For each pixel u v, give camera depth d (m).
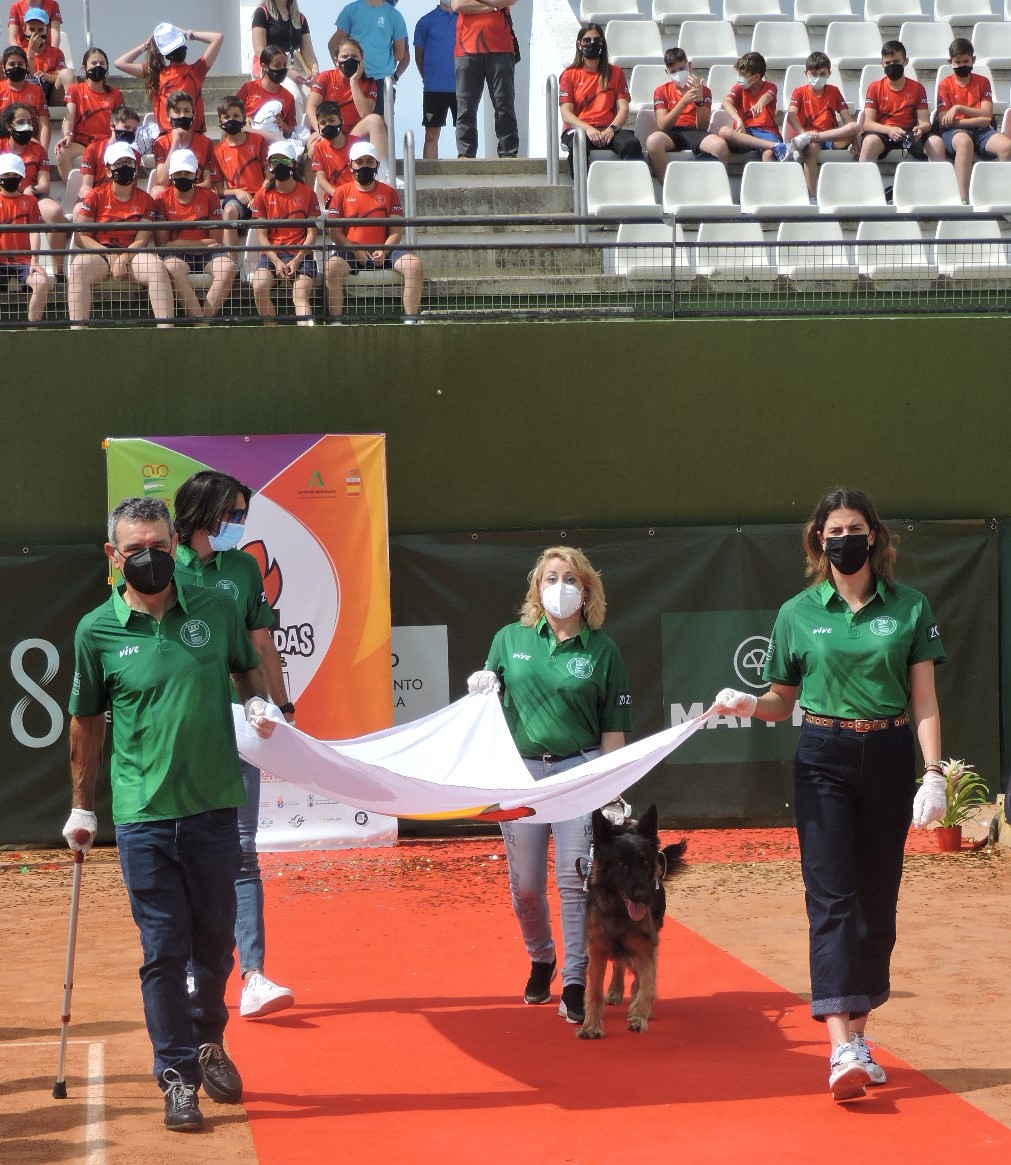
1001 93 20.52
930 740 5.93
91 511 12.49
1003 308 13.39
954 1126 5.62
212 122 19.12
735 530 12.87
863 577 6.03
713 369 13.07
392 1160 5.32
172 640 5.79
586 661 7.29
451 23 19.88
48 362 12.43
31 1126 5.73
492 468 12.91
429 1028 7.08
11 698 12.10
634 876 6.78
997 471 13.38
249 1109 5.93
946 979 7.80
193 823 5.79
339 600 12.11
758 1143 5.46
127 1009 7.46
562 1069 6.43
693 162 16.62
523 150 22.62
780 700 6.34
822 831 5.97
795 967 8.15
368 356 12.74
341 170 15.62
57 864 11.54
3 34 20.20
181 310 13.12
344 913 9.75
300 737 6.30
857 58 20.47
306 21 19.72
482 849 11.99
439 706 12.63
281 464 12.09
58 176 17.25
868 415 13.23
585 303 14.46
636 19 21.50
